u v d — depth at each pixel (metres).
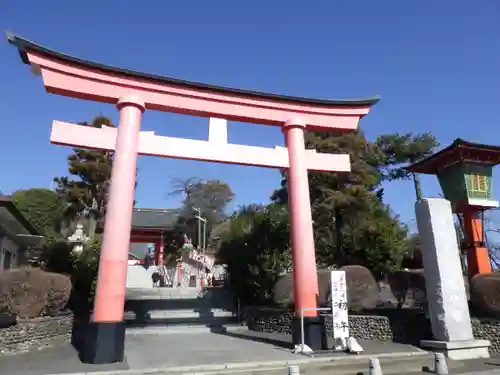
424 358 10.96
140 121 12.77
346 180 21.45
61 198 27.94
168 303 23.58
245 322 19.77
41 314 12.20
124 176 11.69
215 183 51.25
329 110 15.13
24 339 11.15
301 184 13.81
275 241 19.30
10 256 19.55
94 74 12.44
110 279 10.67
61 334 12.84
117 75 12.71
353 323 14.70
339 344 12.05
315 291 12.84
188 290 27.86
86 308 16.88
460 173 15.91
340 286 12.27
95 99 12.63
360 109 15.52
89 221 28.16
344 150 21.31
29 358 10.39
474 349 11.65
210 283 33.38
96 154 28.59
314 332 12.39
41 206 26.06
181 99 13.47
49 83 11.84
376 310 15.68
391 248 18.73
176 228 45.22
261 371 9.45
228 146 13.61
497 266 24.36
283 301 16.73
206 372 9.22
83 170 28.23
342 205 20.19
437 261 12.36
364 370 10.19
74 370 9.11
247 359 10.58
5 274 11.73
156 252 44.94
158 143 12.70
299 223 13.38
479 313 13.27
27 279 11.90
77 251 17.56
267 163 13.91
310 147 21.53
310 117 14.95
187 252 38.22
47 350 11.60
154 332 17.44
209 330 18.27
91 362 9.91
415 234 23.88
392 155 30.06
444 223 12.82
